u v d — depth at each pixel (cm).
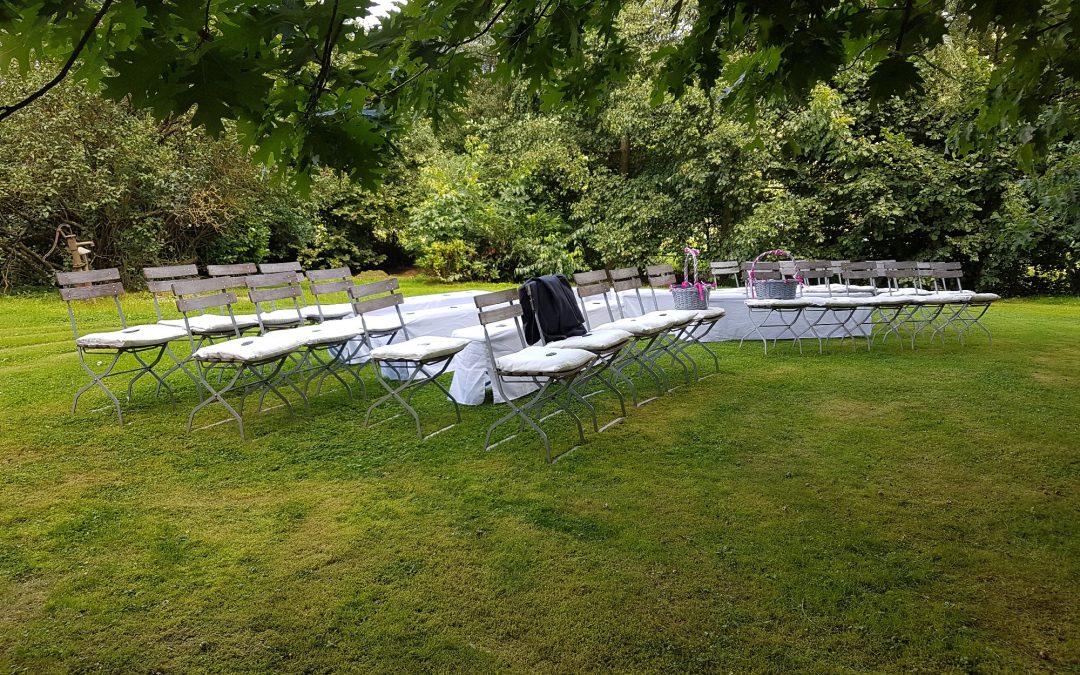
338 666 175
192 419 389
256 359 362
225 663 178
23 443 363
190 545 245
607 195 1291
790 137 321
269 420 407
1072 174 538
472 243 1307
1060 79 295
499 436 368
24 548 245
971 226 1024
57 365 554
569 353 336
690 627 187
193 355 376
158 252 1147
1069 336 652
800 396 434
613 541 238
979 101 314
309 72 157
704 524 249
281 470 321
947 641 177
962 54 1001
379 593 210
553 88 276
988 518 248
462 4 174
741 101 276
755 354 594
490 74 237
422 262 1330
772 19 189
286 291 462
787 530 243
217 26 129
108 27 129
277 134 165
